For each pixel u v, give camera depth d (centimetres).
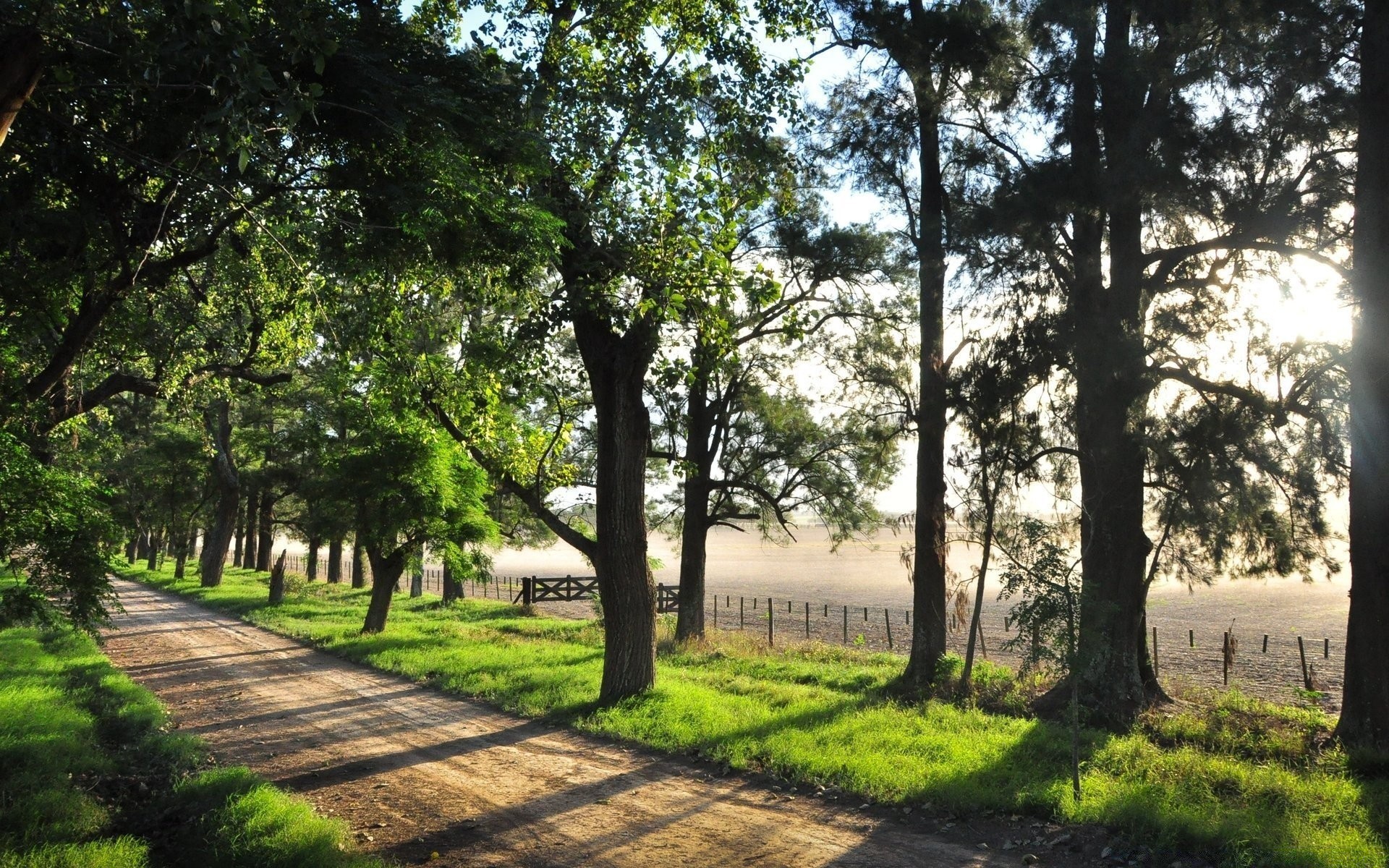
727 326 1234
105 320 1397
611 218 1162
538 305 1239
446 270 1053
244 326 1820
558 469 1470
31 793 804
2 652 1717
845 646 2620
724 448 2411
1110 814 736
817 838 723
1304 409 1273
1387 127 1167
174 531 4584
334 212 907
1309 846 660
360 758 1006
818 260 1894
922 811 792
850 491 2306
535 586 3544
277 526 5306
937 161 1702
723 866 662
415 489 2119
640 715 1171
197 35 570
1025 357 1393
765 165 1231
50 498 834
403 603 3594
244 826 704
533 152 948
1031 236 1362
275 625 2414
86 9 671
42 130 788
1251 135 1322
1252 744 1149
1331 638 2944
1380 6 1164
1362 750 1057
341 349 1237
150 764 982
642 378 1308
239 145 675
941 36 1498
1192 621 3547
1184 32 1273
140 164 816
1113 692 1348
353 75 813
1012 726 1130
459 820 779
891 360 1920
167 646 2042
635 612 1280
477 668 1600
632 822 767
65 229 898
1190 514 1314
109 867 629
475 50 988
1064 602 814
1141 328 1377
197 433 3778
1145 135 1286
